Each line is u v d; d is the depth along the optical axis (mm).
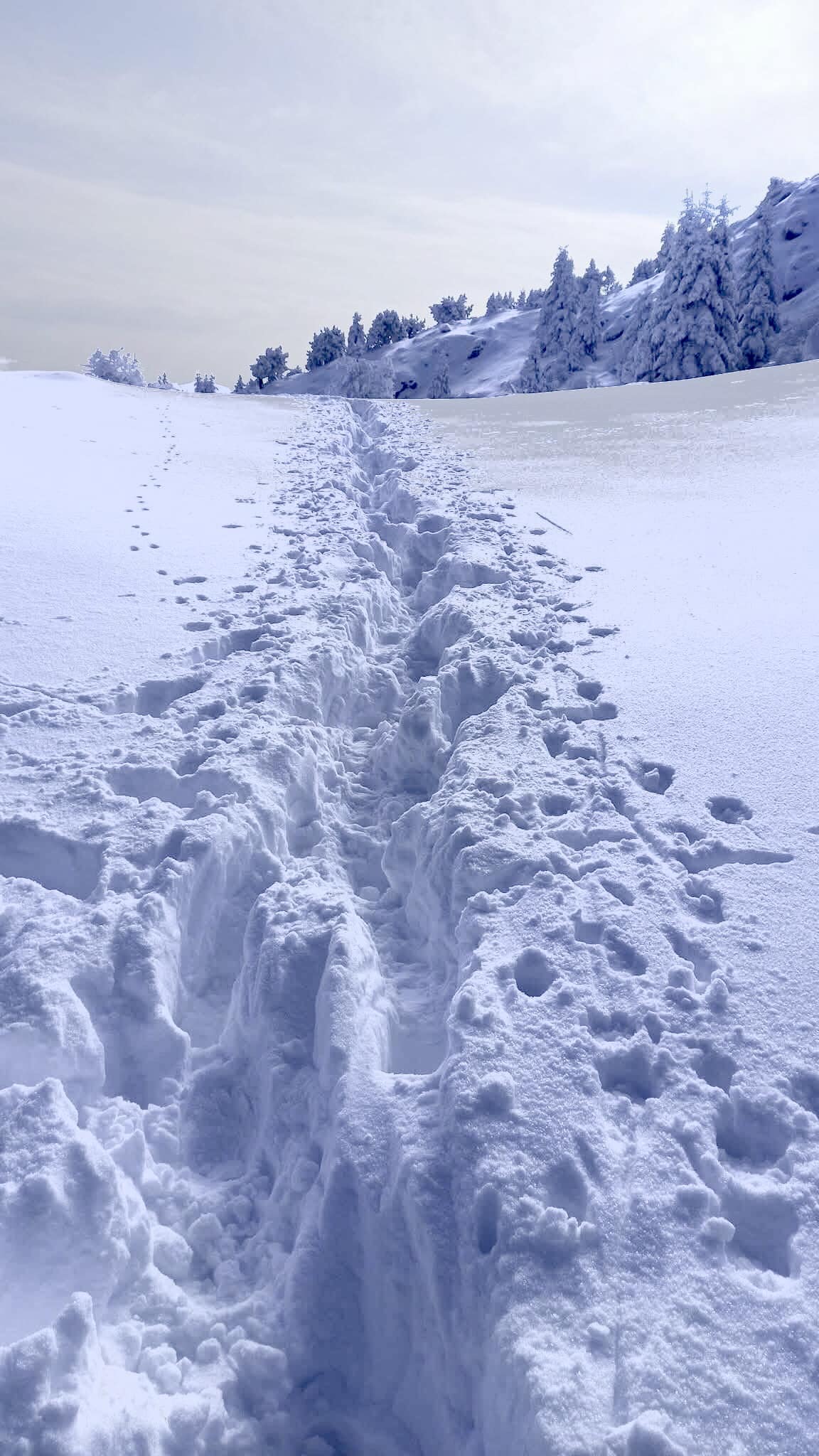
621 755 4785
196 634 6562
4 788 4543
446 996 3764
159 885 3918
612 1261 2385
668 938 3492
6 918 3727
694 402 17781
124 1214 2742
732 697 5391
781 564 7816
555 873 3910
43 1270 2566
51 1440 2137
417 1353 2623
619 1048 2992
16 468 11289
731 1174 2596
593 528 9414
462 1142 2693
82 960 3535
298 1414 2629
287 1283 2781
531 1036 3053
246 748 5051
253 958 3799
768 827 4121
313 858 4746
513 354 92750
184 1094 3465
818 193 87562
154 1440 2322
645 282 83125
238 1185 3227
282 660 6176
